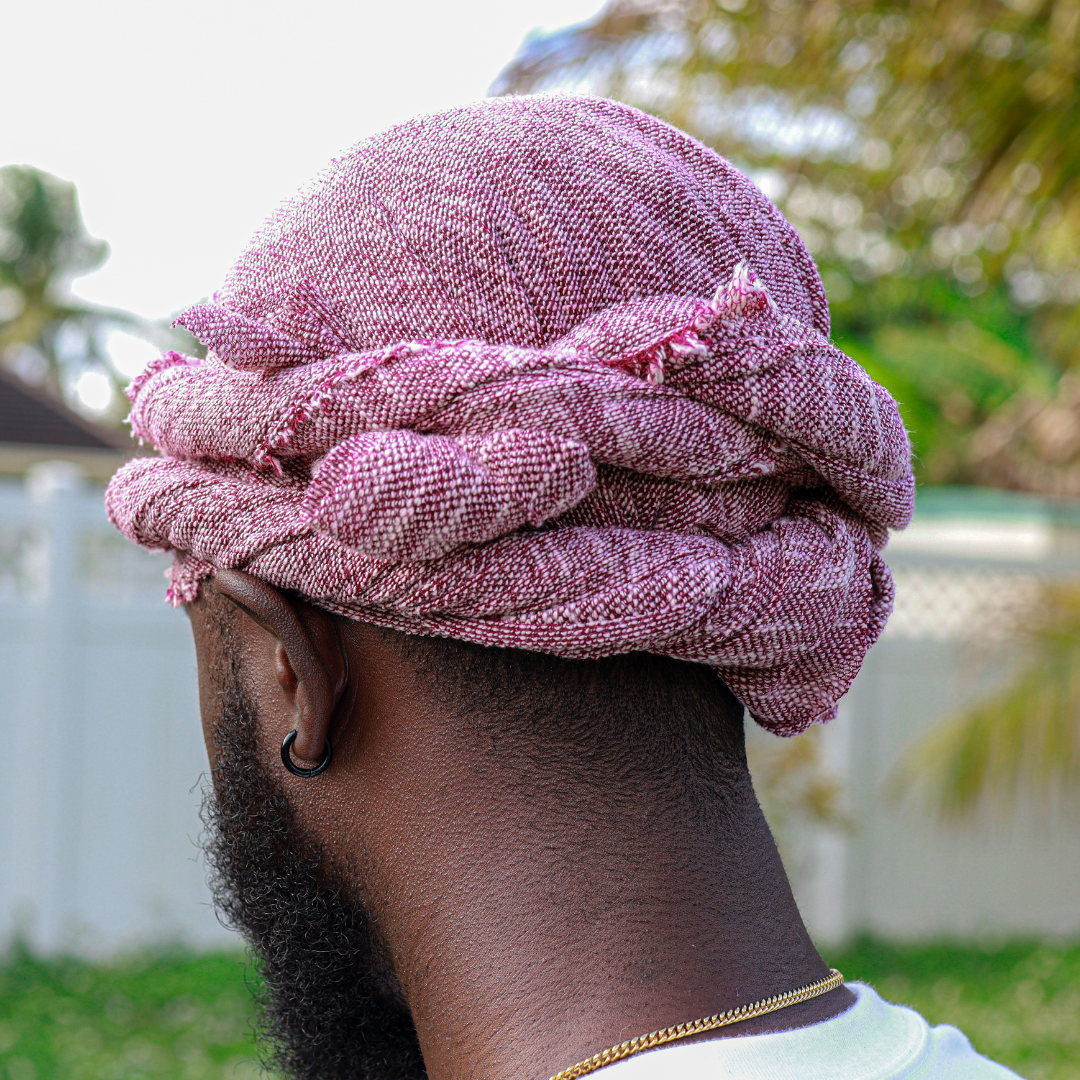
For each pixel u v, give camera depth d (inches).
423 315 32.9
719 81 159.0
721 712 35.1
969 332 347.9
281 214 35.6
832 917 252.8
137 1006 199.5
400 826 33.0
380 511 29.7
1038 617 212.7
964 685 253.4
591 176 34.3
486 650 32.6
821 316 39.4
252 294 34.6
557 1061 29.9
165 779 228.2
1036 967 239.9
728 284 33.7
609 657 32.8
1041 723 205.9
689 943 31.0
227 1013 197.6
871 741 256.1
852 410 33.4
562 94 38.4
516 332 32.8
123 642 225.3
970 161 154.2
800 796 233.0
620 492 32.6
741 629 32.6
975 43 145.3
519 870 31.7
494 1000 31.1
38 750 219.0
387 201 33.8
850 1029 31.7
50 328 1050.7
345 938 34.5
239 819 36.1
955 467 417.4
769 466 33.4
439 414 31.3
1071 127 144.3
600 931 31.0
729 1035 30.1
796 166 165.5
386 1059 38.1
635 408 31.4
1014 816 261.3
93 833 223.3
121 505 35.8
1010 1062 190.1
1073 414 356.2
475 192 33.3
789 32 150.3
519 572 31.0
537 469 30.4
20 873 220.1
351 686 33.5
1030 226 156.5
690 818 32.5
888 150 160.2
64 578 219.6
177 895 228.8
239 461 33.3
